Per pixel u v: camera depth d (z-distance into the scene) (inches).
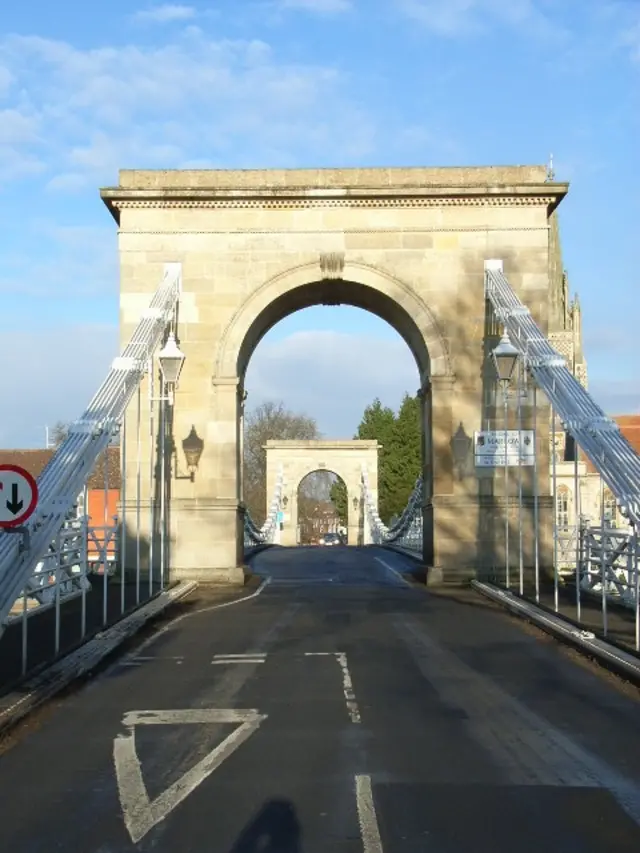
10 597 433.4
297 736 359.9
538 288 1013.8
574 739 352.2
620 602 735.7
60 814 271.6
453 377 1007.6
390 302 1032.8
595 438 652.7
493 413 1006.4
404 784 295.4
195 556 997.8
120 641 584.7
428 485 1057.5
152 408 894.4
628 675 467.5
